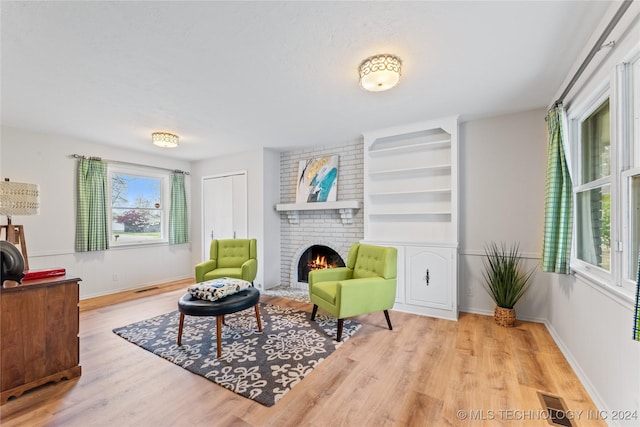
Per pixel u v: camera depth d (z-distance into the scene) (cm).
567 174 232
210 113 308
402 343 259
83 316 334
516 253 317
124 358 234
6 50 188
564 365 219
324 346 254
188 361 228
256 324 306
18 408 172
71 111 298
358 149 418
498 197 326
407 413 167
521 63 212
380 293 286
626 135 160
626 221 159
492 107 299
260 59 204
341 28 171
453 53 198
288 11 156
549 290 292
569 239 229
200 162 552
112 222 452
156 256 504
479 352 240
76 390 191
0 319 178
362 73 209
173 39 179
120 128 357
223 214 516
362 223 415
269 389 190
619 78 161
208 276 385
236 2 148
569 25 169
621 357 149
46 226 375
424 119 334
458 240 339
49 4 147
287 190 489
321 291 297
